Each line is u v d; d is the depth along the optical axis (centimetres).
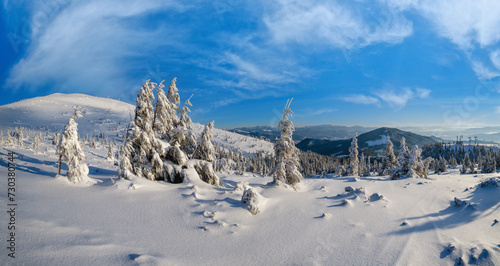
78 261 660
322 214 1252
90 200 1192
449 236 1033
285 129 1798
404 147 2714
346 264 820
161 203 1237
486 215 1246
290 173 1777
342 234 1050
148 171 1769
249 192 1308
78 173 1473
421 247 941
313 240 989
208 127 2164
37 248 675
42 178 1460
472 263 812
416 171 2569
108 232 894
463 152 15150
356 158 4294
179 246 876
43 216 916
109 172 2203
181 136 2192
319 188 1911
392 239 1005
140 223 1016
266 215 1220
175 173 1841
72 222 920
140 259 709
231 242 948
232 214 1174
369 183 2094
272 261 830
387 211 1331
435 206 1457
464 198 1569
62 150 1506
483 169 5384
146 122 1895
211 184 1878
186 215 1128
